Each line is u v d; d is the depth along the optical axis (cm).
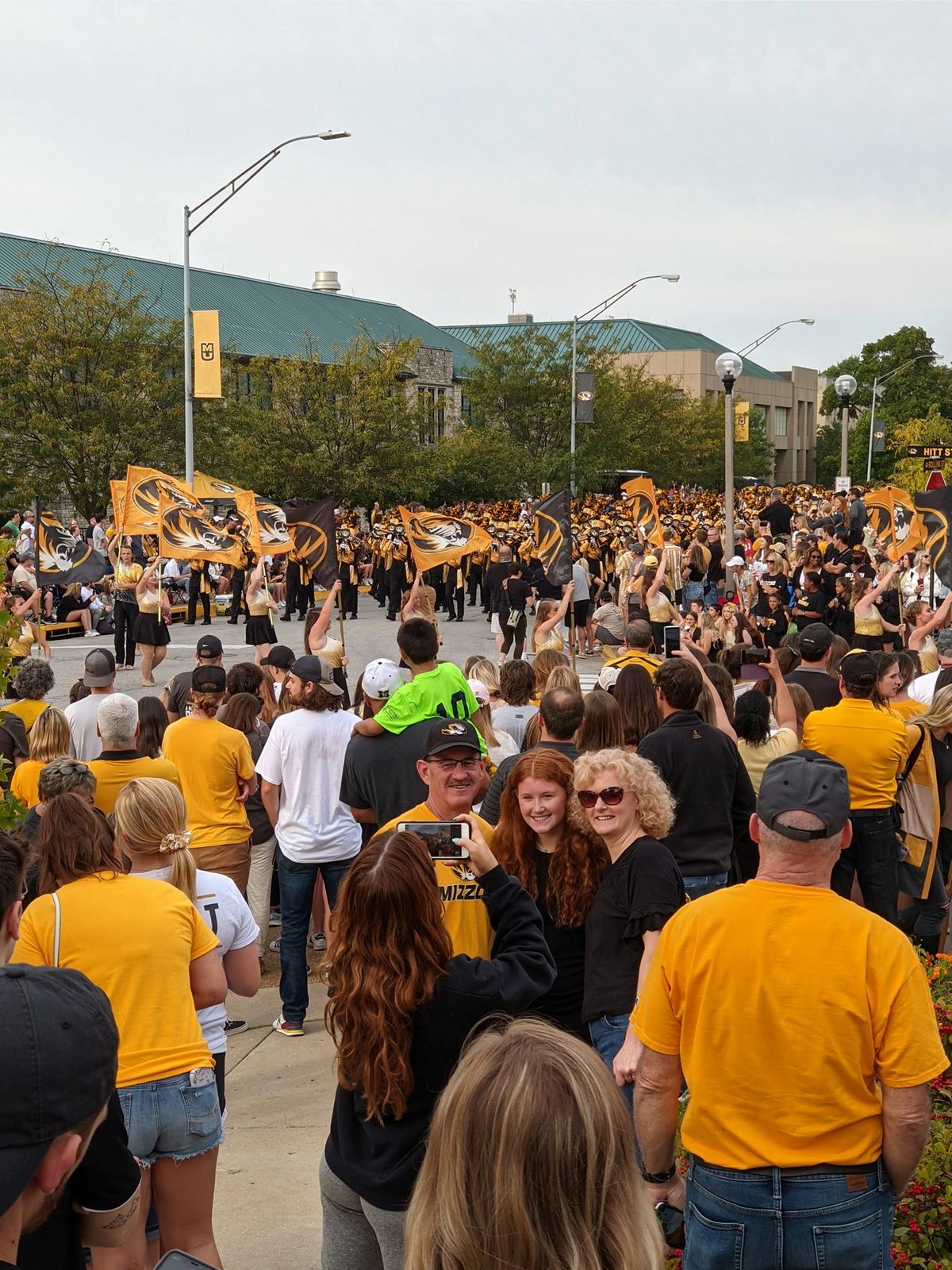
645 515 2278
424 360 7488
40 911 389
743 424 5619
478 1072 205
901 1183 304
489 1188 198
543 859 457
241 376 4994
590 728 613
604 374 5866
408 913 322
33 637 1539
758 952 303
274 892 908
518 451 5622
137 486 1911
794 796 305
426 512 1772
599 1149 199
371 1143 330
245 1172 532
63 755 675
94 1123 206
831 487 11694
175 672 2067
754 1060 301
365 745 623
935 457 2344
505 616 2103
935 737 709
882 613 1730
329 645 943
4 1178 190
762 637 1711
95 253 6562
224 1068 455
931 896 707
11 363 3950
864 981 297
